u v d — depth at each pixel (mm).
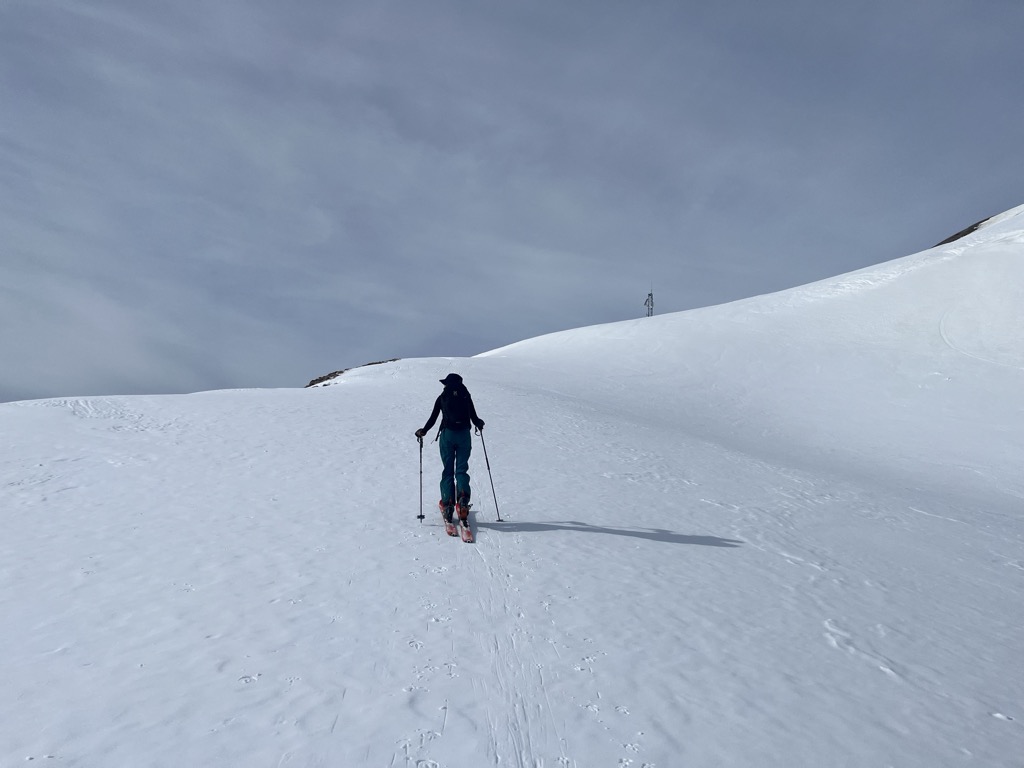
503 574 7484
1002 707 5406
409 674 5145
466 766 4043
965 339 33500
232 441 14648
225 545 8172
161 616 6082
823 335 36594
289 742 4188
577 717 4680
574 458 14977
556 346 40531
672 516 10844
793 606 7270
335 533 8773
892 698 5379
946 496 16953
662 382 31578
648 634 6160
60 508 9781
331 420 17422
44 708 4500
